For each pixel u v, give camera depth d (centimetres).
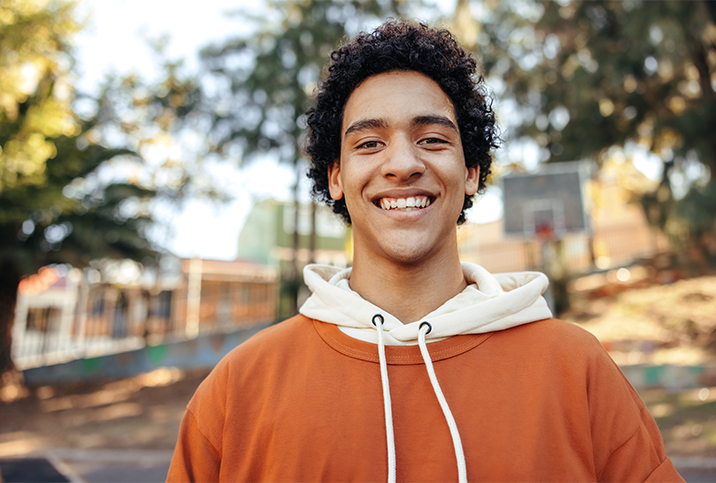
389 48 118
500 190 1053
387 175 109
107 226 889
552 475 90
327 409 99
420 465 92
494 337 106
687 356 762
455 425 93
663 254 1349
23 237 886
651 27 846
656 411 582
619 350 835
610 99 990
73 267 888
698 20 793
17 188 786
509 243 1702
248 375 109
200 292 1313
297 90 998
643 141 1007
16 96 813
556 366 100
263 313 1253
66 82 934
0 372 946
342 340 109
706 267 1065
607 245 1659
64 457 582
